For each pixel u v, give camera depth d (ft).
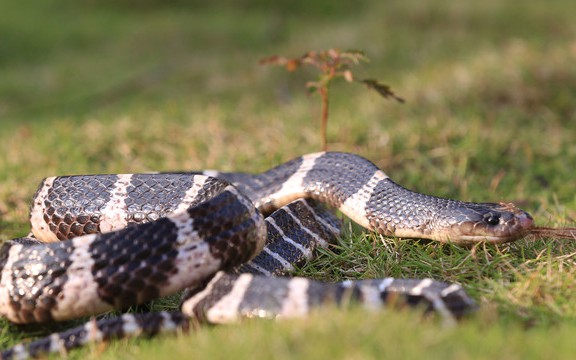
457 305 21.70
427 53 75.31
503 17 89.66
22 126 59.67
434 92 57.72
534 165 45.06
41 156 48.34
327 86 39.52
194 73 78.95
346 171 32.68
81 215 29.60
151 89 75.25
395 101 57.16
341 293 21.66
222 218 24.99
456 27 88.58
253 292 22.36
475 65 64.18
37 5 117.60
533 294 24.29
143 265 23.80
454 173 42.83
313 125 51.93
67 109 71.51
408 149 46.34
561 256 27.14
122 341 22.81
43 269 23.82
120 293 23.79
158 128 53.52
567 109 53.67
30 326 25.18
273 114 56.70
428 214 29.50
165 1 117.39
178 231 24.26
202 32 99.96
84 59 92.58
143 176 30.14
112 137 51.93
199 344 19.95
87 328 22.97
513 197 40.06
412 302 21.30
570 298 24.17
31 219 30.50
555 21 87.56
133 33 102.73
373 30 87.10
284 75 72.13
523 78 58.75
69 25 107.86
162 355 20.02
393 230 30.27
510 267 26.66
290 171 34.27
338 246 30.53
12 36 101.50
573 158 45.73
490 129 49.62
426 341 18.35
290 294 21.91
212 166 44.42
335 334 18.74
